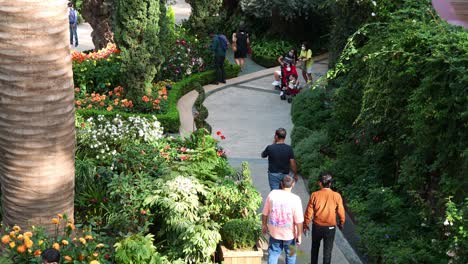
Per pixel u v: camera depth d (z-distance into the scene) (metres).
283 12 24.02
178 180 8.93
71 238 7.58
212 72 20.42
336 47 14.21
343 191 11.05
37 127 6.94
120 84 16.19
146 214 8.61
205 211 8.84
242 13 27.06
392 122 10.23
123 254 7.43
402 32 9.41
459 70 7.76
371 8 12.08
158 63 15.70
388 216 9.75
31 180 7.12
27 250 6.97
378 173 10.95
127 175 9.20
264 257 9.00
